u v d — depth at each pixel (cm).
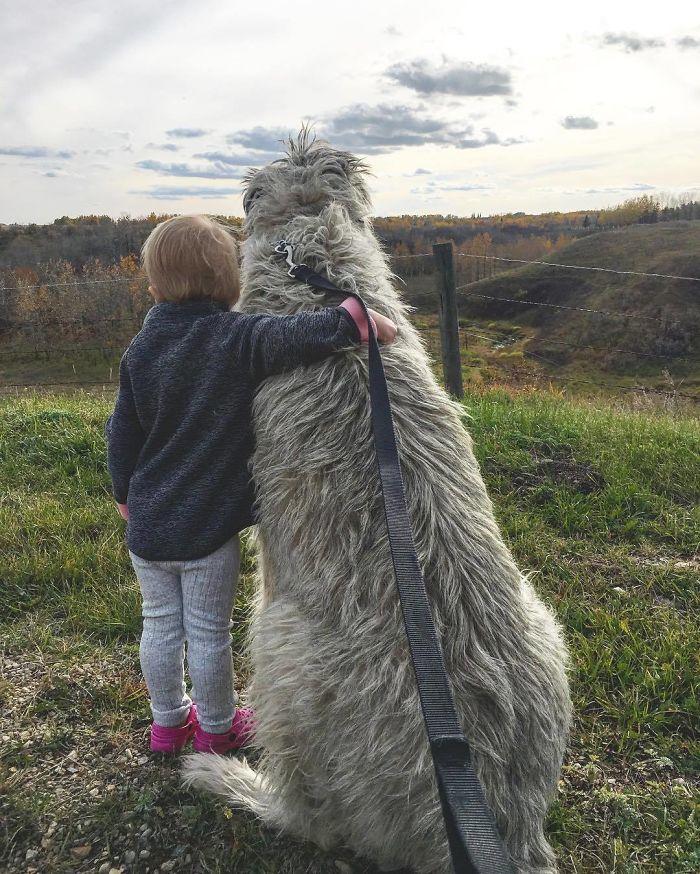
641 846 227
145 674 245
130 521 226
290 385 208
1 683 293
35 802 235
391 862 199
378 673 181
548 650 202
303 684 190
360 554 191
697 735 274
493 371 1535
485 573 196
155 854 221
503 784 180
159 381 216
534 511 449
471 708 179
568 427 577
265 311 222
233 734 256
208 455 215
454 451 211
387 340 212
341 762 186
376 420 188
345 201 243
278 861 220
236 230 250
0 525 420
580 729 276
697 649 313
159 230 220
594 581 375
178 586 238
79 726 274
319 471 199
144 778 249
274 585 220
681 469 504
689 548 408
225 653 240
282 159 247
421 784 177
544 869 195
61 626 336
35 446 545
